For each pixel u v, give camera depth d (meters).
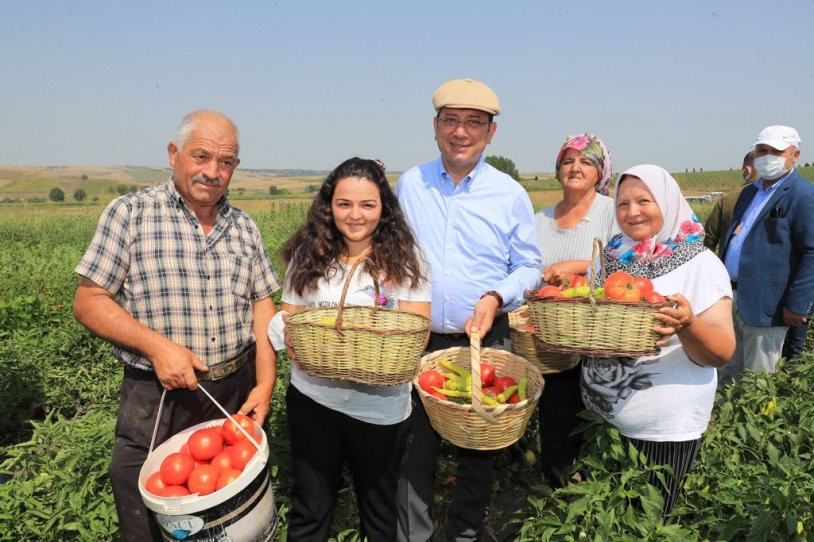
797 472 2.79
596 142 4.04
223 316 3.01
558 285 3.84
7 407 5.45
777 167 4.97
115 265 2.80
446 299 3.59
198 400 3.00
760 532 2.47
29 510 3.29
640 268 2.76
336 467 2.96
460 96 3.30
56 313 7.91
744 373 4.59
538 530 2.94
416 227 3.67
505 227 3.57
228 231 3.06
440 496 3.91
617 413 2.86
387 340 2.37
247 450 2.58
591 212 4.08
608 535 2.50
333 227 2.93
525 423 2.94
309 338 2.46
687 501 3.16
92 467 3.43
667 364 2.71
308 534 2.96
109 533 3.14
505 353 3.45
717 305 2.57
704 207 22.64
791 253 4.88
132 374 2.93
